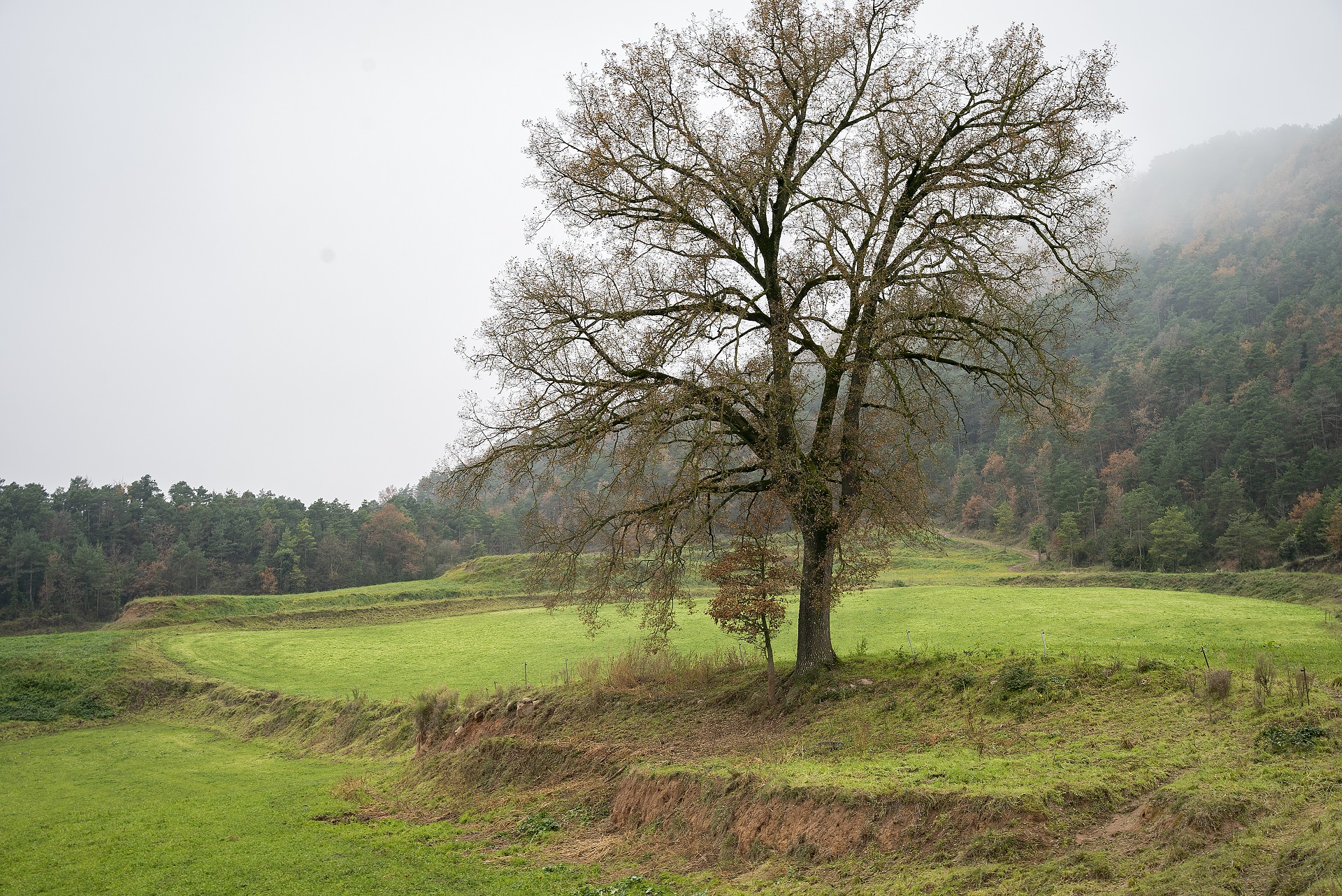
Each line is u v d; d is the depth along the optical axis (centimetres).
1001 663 1883
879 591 6125
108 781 2988
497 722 2641
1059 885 900
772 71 2089
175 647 5541
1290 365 12619
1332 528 7825
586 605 2281
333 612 7312
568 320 2072
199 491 16188
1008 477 13688
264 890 1440
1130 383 12950
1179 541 9131
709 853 1330
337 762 3198
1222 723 1269
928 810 1123
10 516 12962
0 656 4988
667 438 1995
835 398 2064
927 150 2008
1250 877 790
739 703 2208
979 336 2030
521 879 1376
